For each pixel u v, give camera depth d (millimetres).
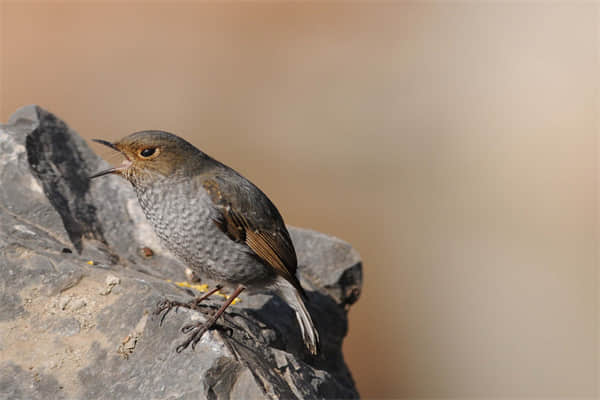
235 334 6000
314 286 8430
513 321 16391
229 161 22219
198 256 6066
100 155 8719
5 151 7441
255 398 5250
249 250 6062
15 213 7090
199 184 6008
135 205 7973
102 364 5586
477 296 17172
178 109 24172
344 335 8570
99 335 5770
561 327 16141
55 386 5469
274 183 21297
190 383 5246
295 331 7223
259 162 22172
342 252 8789
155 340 5680
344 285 8672
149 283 6062
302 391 5914
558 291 17547
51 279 6074
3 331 5777
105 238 7562
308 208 20234
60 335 5770
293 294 6328
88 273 6117
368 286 17141
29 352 5660
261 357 5914
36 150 7684
